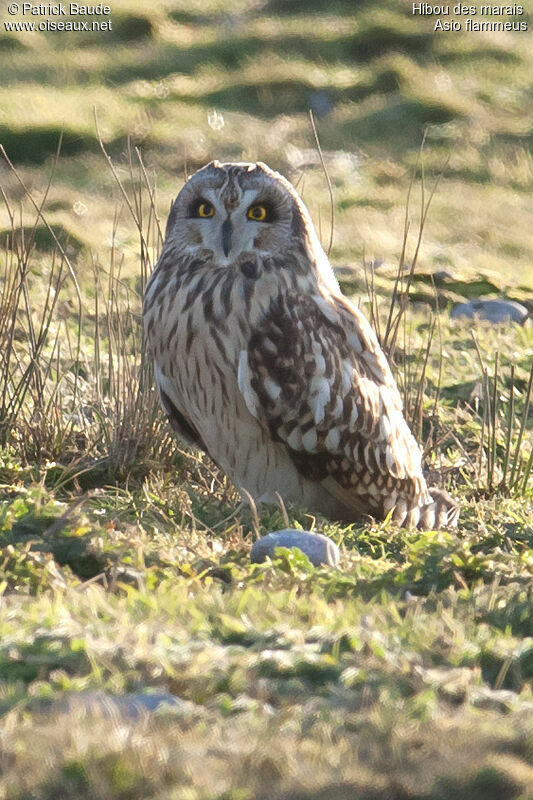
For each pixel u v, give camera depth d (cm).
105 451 1211
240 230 1016
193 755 542
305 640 688
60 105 3375
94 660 639
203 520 1062
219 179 1019
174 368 1072
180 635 679
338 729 582
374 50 3953
